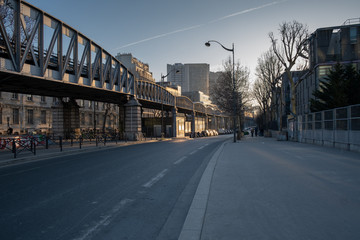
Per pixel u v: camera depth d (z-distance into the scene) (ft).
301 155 40.81
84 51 76.95
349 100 70.03
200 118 254.68
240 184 20.07
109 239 11.46
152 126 175.11
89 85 79.61
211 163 31.91
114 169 30.94
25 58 56.59
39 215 14.66
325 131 62.90
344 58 108.27
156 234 11.96
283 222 11.99
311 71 116.98
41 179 25.55
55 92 91.81
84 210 15.48
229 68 138.62
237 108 136.56
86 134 123.75
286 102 174.40
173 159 40.78
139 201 17.31
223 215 13.16
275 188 18.49
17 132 129.59
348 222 11.82
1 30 51.70
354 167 27.68
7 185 22.99
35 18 59.47
